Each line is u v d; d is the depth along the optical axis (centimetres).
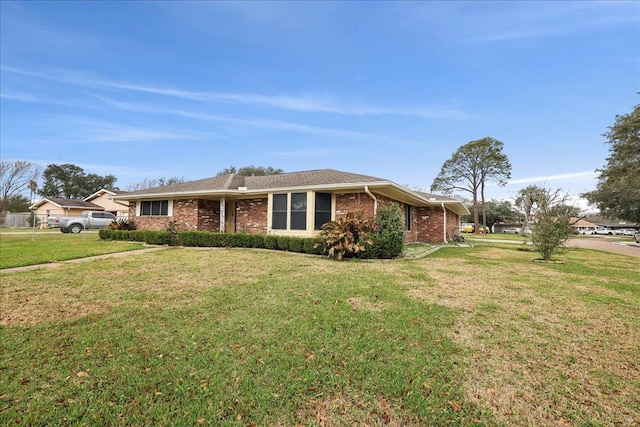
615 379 296
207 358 321
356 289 598
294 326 407
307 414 242
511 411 250
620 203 2791
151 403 250
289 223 1320
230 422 231
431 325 419
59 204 3294
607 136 2317
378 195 1327
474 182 4359
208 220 1606
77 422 228
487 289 625
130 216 1847
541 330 410
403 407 252
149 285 623
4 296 539
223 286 617
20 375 286
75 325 407
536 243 1167
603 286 671
